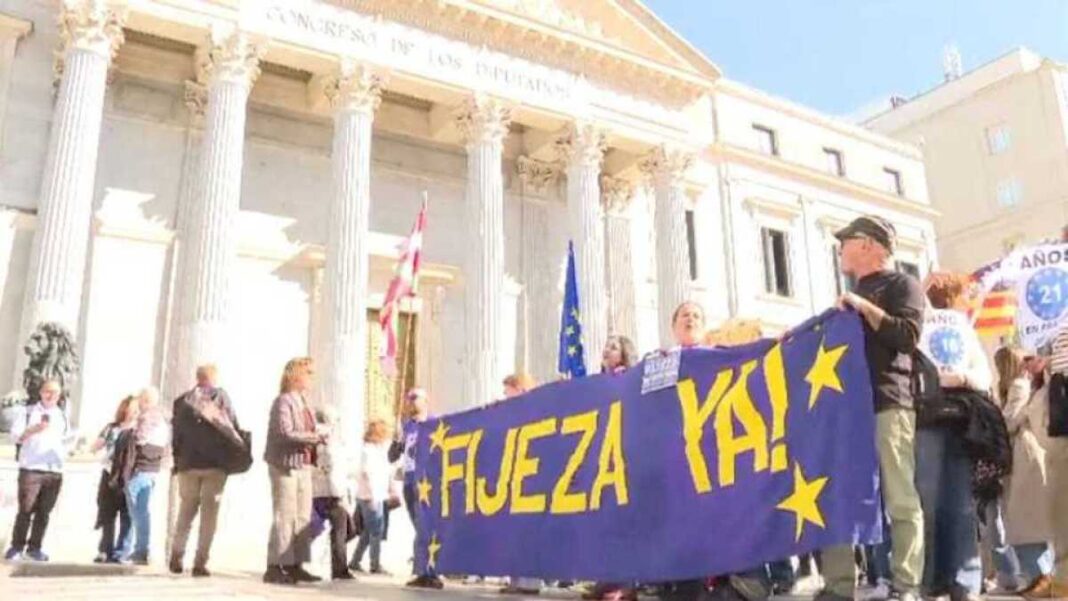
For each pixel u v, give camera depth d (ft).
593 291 80.02
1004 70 146.10
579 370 55.42
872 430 17.31
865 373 17.60
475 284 75.00
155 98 75.10
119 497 42.06
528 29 81.00
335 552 36.86
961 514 20.40
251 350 75.36
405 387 82.43
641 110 87.92
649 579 22.08
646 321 93.45
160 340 70.74
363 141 72.28
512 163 92.38
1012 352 27.04
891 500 17.78
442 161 88.94
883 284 18.31
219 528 59.77
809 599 24.77
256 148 79.41
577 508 25.02
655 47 89.92
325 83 74.18
